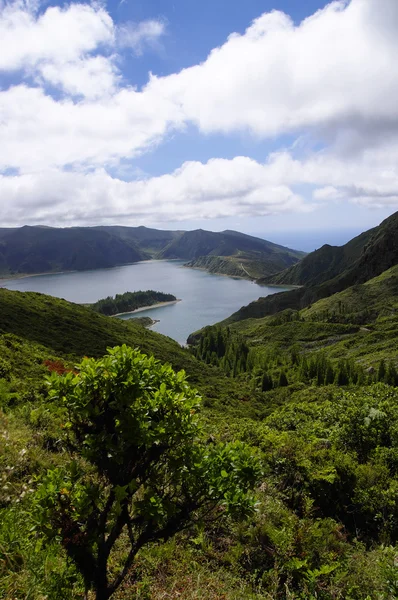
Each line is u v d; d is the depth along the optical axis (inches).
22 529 150.9
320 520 275.1
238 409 1866.4
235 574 195.5
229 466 125.6
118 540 186.9
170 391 124.3
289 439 372.2
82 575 119.3
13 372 748.0
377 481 327.6
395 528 278.2
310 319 6043.3
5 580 122.2
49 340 2407.7
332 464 339.9
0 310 2630.4
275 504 273.9
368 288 6545.3
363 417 470.6
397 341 3624.5
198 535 216.4
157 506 113.8
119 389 115.2
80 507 106.1
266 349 4736.7
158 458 125.5
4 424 314.2
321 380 2893.7
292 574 198.4
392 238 7765.8
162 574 173.8
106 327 3393.2
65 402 116.6
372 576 201.2
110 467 117.6
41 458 253.9
